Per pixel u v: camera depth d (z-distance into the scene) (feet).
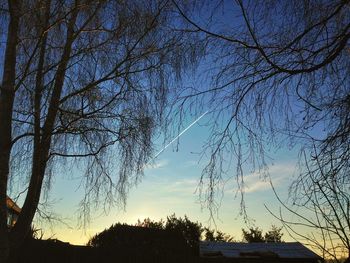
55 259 41.93
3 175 24.99
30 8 27.43
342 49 17.47
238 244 77.92
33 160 27.63
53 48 30.58
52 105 28.45
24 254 39.45
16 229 26.66
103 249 46.16
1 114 25.79
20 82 26.30
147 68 29.58
